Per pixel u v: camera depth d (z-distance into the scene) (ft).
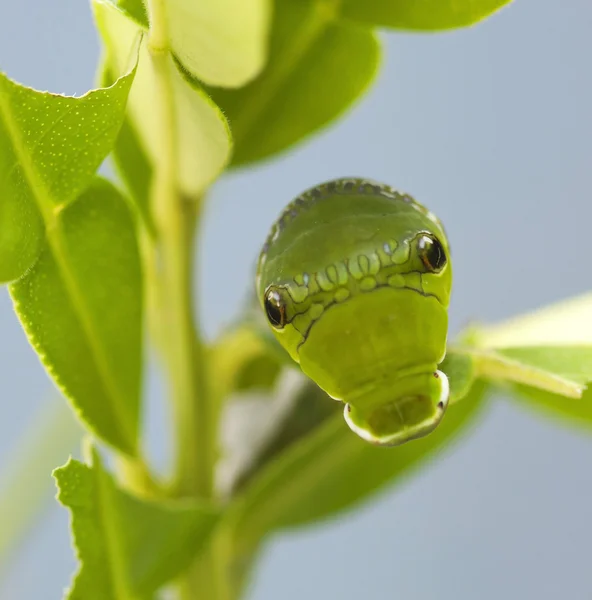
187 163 0.43
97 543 0.41
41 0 0.99
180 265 0.45
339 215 0.40
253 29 0.41
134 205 0.45
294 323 0.40
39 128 0.39
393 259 0.40
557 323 0.44
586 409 0.46
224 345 0.47
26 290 0.41
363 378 0.40
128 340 0.43
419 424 0.39
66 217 0.42
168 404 0.47
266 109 0.46
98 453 0.41
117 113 0.40
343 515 0.47
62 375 0.42
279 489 0.46
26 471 0.56
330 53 0.46
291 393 0.48
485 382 0.47
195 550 0.43
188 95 0.41
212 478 0.46
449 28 0.43
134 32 0.41
